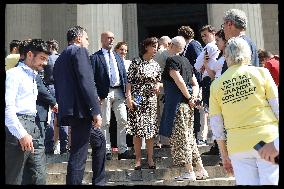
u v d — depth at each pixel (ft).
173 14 53.47
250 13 31.86
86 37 16.62
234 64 12.28
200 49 23.65
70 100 15.02
